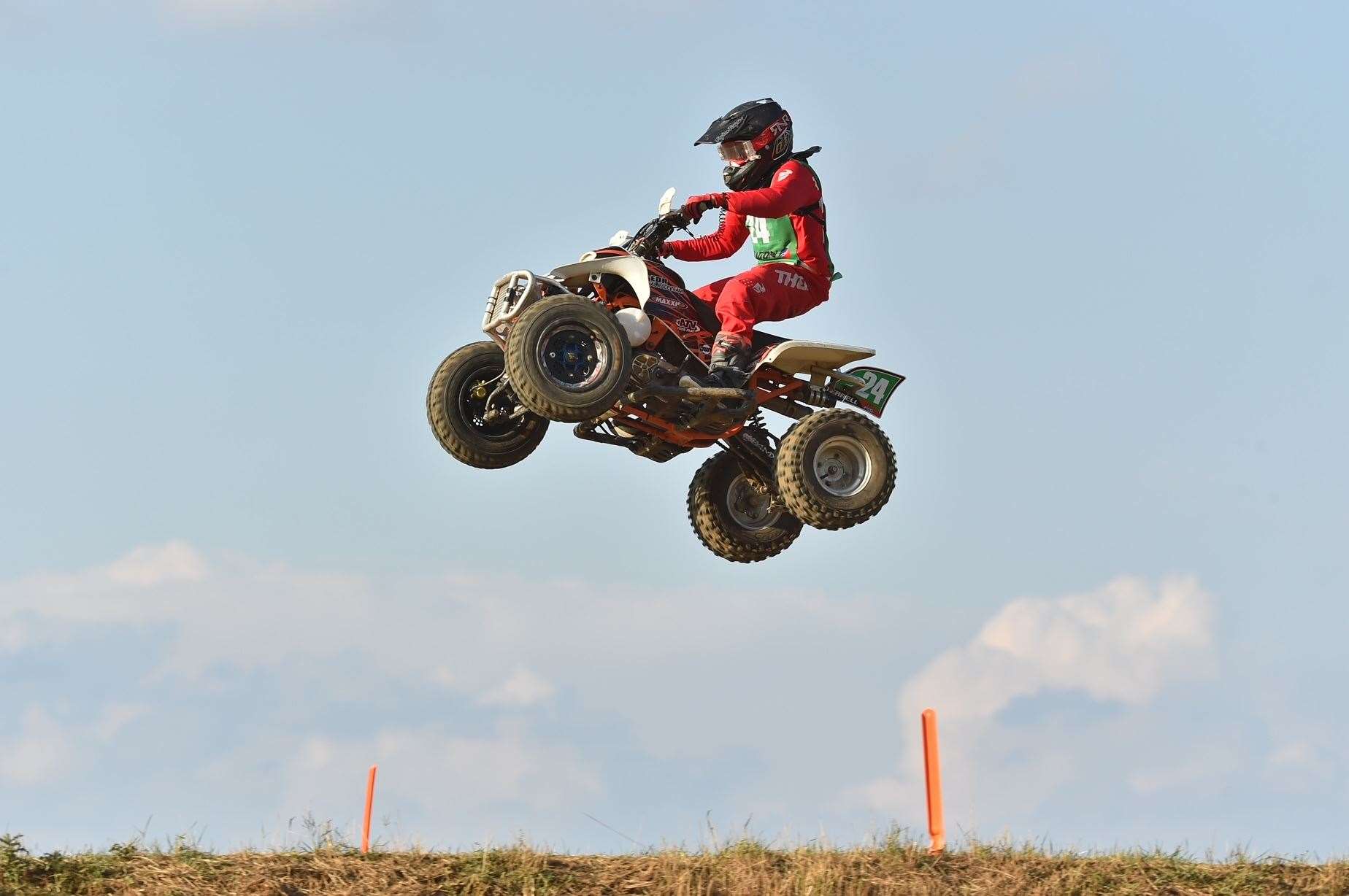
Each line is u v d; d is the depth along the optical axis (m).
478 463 31.42
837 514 30.94
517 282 29.78
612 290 30.41
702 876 25.83
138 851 26.73
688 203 30.22
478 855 26.50
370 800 27.38
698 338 30.52
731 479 34.47
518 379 28.47
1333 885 26.47
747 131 30.75
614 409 30.16
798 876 25.53
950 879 26.19
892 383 32.66
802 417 32.34
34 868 25.62
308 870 25.73
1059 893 25.64
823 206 31.42
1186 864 27.48
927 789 27.42
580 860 26.78
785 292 30.78
